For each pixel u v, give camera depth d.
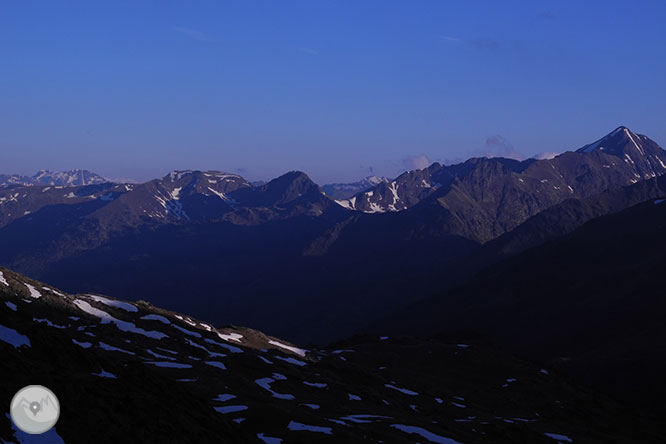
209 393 81.50
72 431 42.97
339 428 75.56
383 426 86.44
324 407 92.44
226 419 64.44
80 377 52.50
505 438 105.50
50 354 54.62
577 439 120.12
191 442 51.56
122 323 121.62
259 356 125.31
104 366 59.00
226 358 112.19
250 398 83.69
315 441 67.56
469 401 139.75
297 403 90.31
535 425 126.69
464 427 106.00
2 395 42.91
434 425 97.94
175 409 57.03
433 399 131.38
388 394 125.25
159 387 59.69
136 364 62.56
